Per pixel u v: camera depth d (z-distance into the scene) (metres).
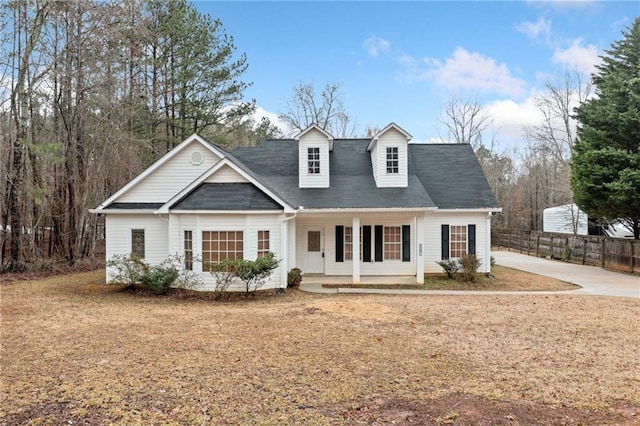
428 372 6.17
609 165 18.83
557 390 5.49
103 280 15.98
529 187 41.56
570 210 30.31
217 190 13.71
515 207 41.91
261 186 13.55
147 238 14.88
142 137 24.25
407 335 8.23
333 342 7.71
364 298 12.49
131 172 21.88
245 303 11.78
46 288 14.17
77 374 6.05
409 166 18.53
